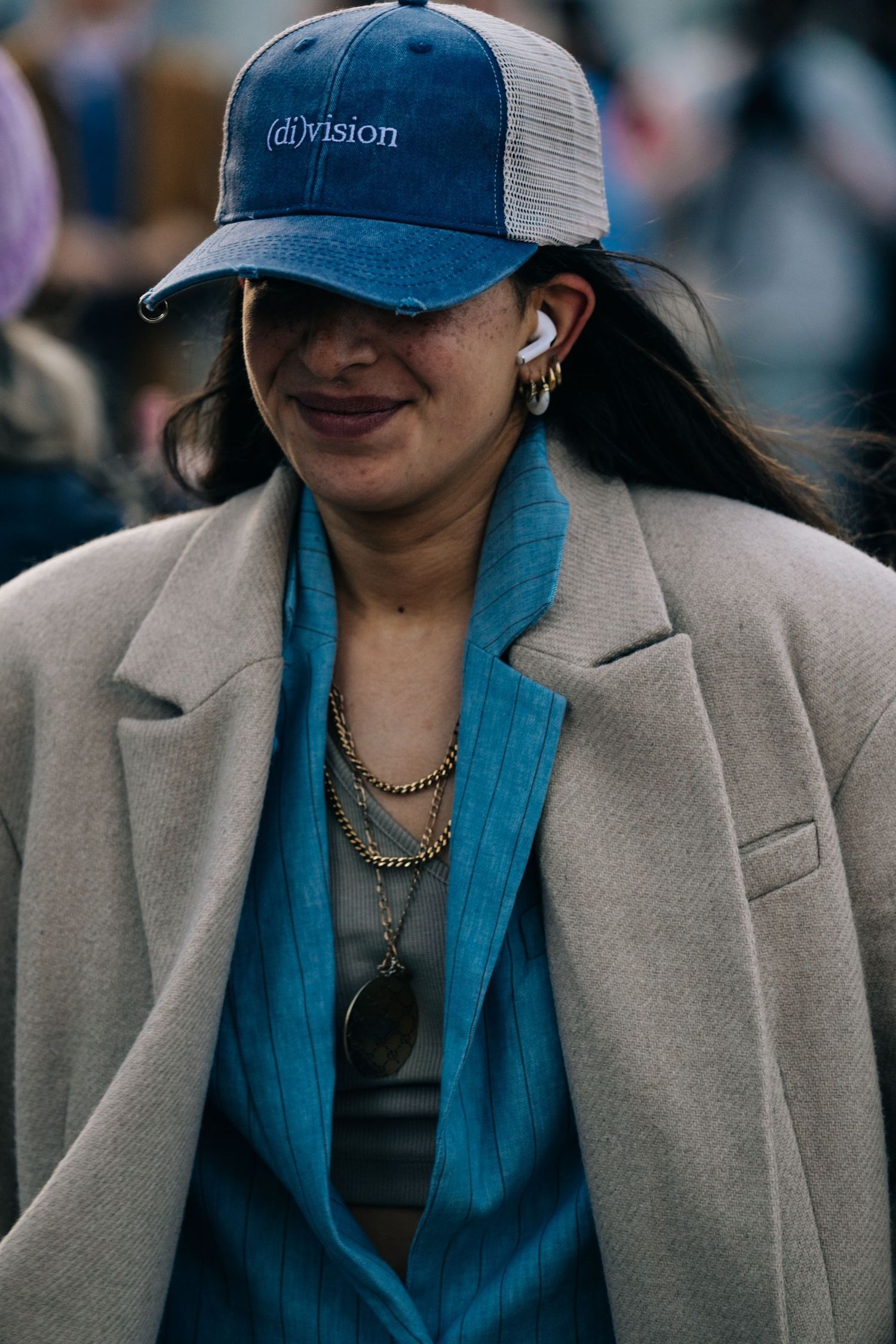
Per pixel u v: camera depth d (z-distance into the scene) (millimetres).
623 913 5059
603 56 16484
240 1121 5336
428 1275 5285
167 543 5910
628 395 5633
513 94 4984
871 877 5262
